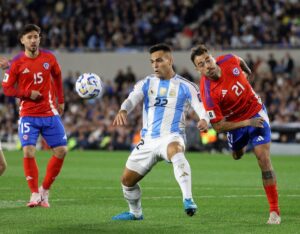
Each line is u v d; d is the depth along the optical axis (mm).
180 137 31172
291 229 29812
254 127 32125
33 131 38094
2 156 34969
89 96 36250
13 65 37781
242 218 33125
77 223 31422
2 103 110562
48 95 38469
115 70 117750
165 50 31422
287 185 50000
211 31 112438
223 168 66812
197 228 30078
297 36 110125
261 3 114750
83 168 66125
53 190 45844
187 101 31562
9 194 43188
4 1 126375
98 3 123000
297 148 90188
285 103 94312
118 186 48812
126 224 31156
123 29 119438
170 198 41312
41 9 127312
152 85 31547
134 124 96750
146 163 31203
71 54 119125
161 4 120812
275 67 103000
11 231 29156
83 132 99250
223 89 32062
